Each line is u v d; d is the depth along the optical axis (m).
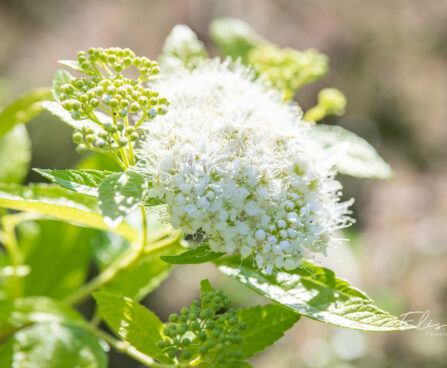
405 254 0.81
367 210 0.88
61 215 0.34
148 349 0.32
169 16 0.92
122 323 0.33
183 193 0.32
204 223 0.32
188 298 0.78
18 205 0.33
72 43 0.91
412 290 0.76
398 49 1.03
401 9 1.04
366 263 0.74
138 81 0.33
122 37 0.92
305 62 0.39
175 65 0.38
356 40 1.01
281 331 0.34
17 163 0.41
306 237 0.33
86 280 0.70
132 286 0.39
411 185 0.92
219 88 0.35
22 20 0.92
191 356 0.33
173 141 0.32
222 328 0.32
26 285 0.40
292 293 0.33
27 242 0.41
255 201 0.32
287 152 0.33
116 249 0.41
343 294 0.33
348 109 0.98
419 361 0.71
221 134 0.33
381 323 0.32
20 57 0.89
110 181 0.31
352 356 0.72
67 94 0.32
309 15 0.99
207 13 0.93
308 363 0.72
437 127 0.99
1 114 0.38
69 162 0.78
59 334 0.37
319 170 0.33
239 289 0.71
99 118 0.33
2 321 0.37
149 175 0.32
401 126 0.99
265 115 0.34
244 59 0.42
